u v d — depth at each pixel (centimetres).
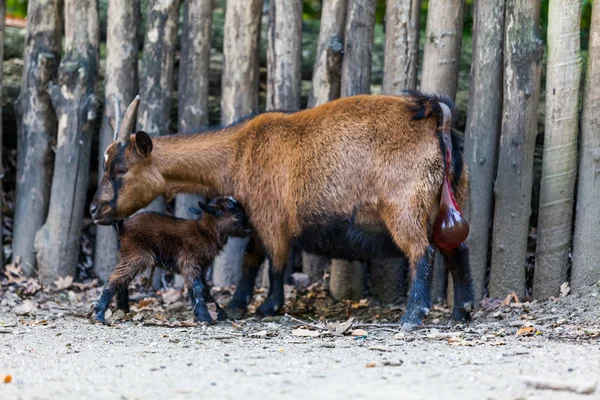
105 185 1939
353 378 1188
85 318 1989
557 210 2070
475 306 1984
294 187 1886
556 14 2039
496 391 1096
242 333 1730
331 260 2288
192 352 1451
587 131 2033
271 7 2353
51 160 2433
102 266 2405
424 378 1184
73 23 2375
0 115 2411
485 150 2098
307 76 2716
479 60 2095
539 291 2094
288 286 2303
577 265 2047
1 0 2398
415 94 1819
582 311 1914
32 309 2095
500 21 2081
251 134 1962
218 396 1088
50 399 1091
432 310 2111
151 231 1933
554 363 1297
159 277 2417
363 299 2280
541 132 2420
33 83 2395
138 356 1405
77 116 2347
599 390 1105
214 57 2656
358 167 1828
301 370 1252
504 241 2083
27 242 2403
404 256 1914
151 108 2366
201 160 1967
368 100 1875
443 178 1784
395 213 1789
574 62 2041
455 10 2170
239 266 2388
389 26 2238
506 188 2069
